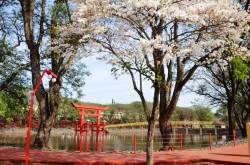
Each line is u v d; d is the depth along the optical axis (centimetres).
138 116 9225
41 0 2480
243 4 2528
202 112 8731
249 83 4062
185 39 1434
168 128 2361
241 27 1470
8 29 2772
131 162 1630
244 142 2905
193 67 2167
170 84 2330
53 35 1969
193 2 1412
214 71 3700
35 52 2405
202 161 1767
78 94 2995
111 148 3152
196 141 3941
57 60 2439
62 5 2345
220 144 2812
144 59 1365
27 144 1298
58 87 2455
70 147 3109
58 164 1611
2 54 2756
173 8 1270
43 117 2403
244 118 4319
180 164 1686
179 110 8794
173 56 1398
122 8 1334
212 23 1424
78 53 1464
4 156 1755
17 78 2981
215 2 1392
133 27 1405
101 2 1330
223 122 7300
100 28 1369
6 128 6128
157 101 1389
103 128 2581
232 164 1647
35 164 1606
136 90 1432
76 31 1415
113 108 9069
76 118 6712
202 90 4419
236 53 1617
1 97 3145
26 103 3212
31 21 2419
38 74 2395
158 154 1983
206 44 1420
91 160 1675
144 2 1215
